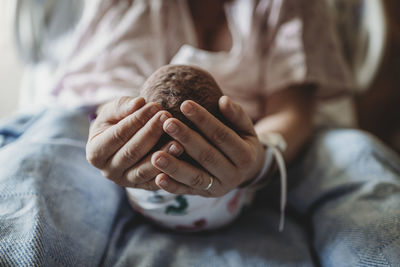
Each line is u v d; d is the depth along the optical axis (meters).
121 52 0.72
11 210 0.39
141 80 0.71
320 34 0.78
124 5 0.77
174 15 0.76
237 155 0.37
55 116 0.61
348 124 1.02
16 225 0.37
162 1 0.75
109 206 0.51
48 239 0.36
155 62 0.74
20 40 0.91
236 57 0.74
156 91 0.38
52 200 0.42
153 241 0.49
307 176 0.63
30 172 0.44
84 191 0.48
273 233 0.54
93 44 0.76
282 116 0.69
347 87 0.81
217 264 0.45
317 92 0.83
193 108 0.33
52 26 0.94
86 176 0.51
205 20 0.83
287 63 0.75
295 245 0.50
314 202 0.57
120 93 0.66
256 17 0.77
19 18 0.89
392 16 1.42
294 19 0.76
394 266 0.37
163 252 0.46
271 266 0.44
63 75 0.74
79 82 0.71
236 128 0.40
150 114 0.35
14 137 0.62
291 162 0.67
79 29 0.79
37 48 0.94
